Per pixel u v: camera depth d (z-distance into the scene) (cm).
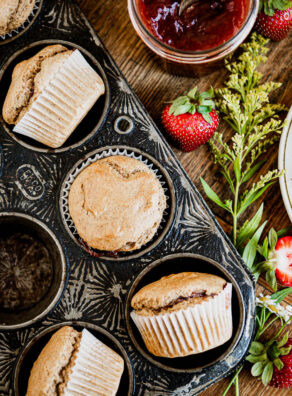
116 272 38
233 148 39
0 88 39
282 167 39
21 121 37
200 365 37
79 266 38
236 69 40
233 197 41
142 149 38
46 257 40
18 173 38
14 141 38
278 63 42
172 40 37
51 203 38
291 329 41
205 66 39
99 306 37
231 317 36
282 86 42
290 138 39
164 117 39
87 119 39
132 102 38
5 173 38
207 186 39
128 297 37
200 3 36
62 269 38
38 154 38
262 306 40
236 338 37
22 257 41
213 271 38
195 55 36
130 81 42
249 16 35
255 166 40
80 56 37
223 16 36
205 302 35
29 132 38
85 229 37
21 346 37
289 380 39
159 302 35
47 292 40
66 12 38
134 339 37
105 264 38
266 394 41
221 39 36
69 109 37
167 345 36
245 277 37
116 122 38
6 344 37
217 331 35
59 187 38
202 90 42
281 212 41
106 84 38
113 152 38
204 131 38
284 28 40
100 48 38
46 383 35
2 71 38
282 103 42
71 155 38
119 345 37
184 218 37
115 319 37
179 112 37
